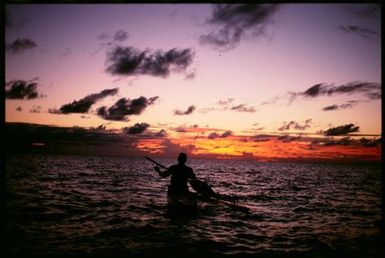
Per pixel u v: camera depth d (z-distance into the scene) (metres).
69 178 17.09
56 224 6.45
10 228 5.96
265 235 6.19
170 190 8.39
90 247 5.11
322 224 7.36
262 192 13.77
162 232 6.14
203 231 6.34
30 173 19.23
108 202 9.38
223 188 15.12
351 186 19.56
